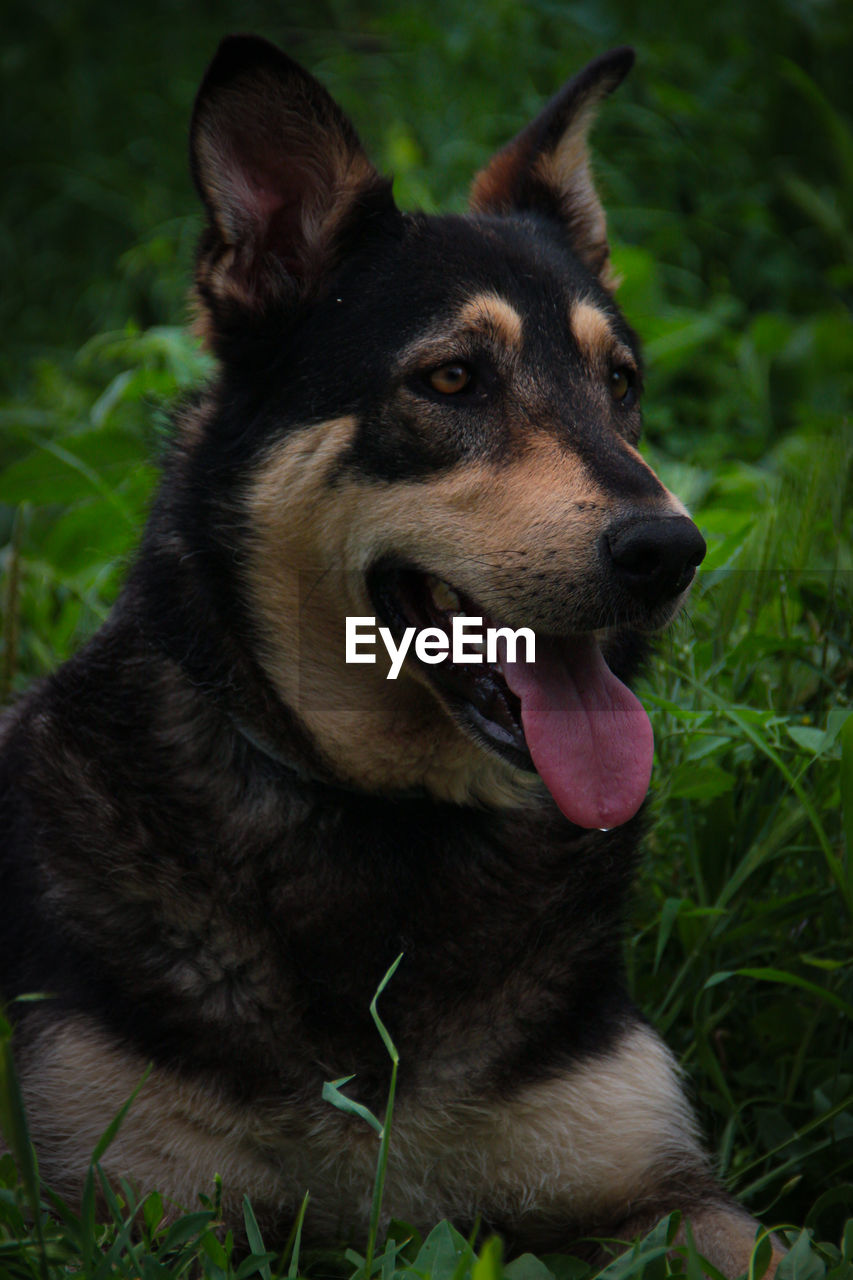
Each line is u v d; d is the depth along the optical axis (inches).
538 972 107.5
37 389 265.0
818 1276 86.7
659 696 135.0
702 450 215.3
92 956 104.4
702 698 136.8
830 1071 120.7
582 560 101.3
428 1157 104.9
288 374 112.3
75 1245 86.5
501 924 108.1
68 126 354.3
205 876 104.6
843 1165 111.1
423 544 107.3
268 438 111.5
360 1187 103.7
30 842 113.3
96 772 110.6
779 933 130.6
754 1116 119.7
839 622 142.8
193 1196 100.8
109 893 105.2
